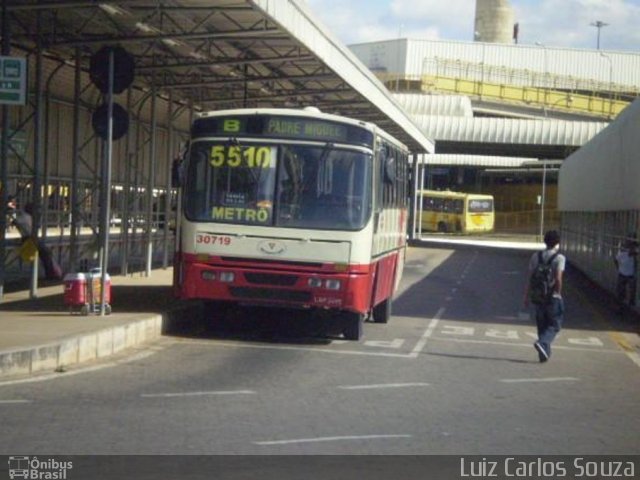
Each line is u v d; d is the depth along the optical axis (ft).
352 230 52.95
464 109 240.53
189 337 56.44
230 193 53.62
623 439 33.78
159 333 56.24
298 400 38.68
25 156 76.38
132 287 76.28
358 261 53.16
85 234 92.38
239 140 53.83
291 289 53.11
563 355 57.62
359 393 40.88
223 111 54.75
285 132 53.67
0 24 62.64
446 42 306.55
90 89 88.74
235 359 48.96
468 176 301.63
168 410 35.65
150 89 92.32
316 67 85.61
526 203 295.07
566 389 44.75
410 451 30.63
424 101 240.12
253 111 53.83
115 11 63.21
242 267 53.31
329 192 53.31
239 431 32.58
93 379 41.52
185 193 54.24
